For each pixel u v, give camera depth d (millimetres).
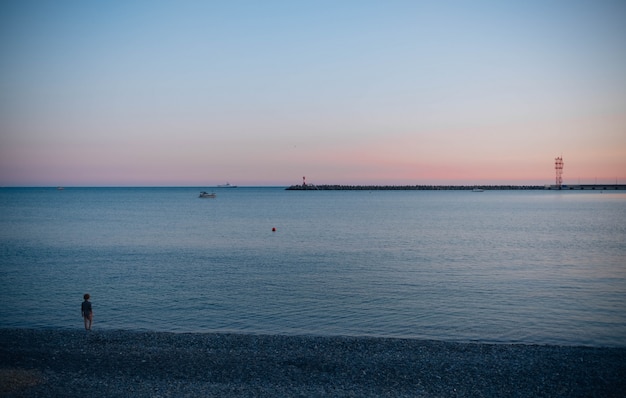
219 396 14094
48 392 14297
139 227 72312
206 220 87062
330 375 15891
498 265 38938
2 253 45781
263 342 19375
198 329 22594
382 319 23984
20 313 25250
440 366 16641
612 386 14852
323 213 109000
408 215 101688
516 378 15523
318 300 27562
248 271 36438
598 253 45375
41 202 169875
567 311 25219
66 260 41750
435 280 32938
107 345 19031
